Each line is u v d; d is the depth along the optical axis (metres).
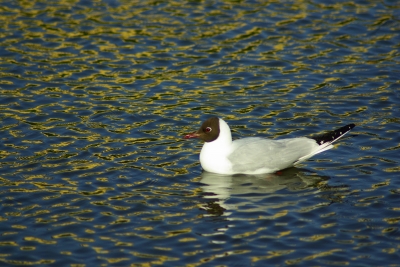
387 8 22.12
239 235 11.55
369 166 14.02
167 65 18.97
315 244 11.28
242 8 22.25
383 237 11.45
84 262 10.86
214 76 18.42
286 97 17.30
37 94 17.33
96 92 17.53
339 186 13.27
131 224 11.91
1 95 17.17
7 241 11.41
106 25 21.03
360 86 17.73
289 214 12.23
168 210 12.39
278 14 21.81
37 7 22.12
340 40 20.22
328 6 22.34
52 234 11.62
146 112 16.55
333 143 15.12
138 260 10.90
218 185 13.42
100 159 14.34
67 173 13.74
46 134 15.39
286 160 13.95
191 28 20.91
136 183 13.38
